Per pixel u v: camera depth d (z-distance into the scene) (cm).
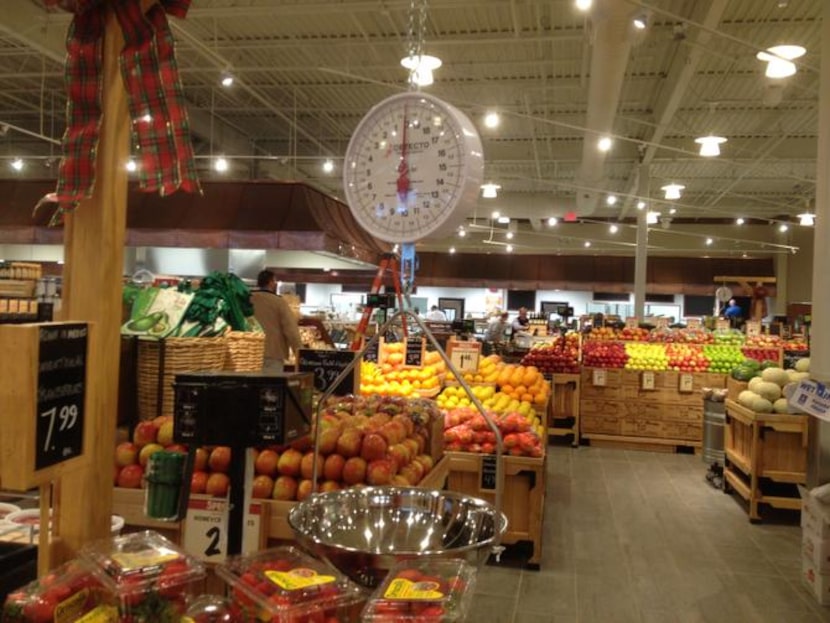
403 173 227
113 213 194
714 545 493
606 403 859
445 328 1225
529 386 606
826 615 381
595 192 1421
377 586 162
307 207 693
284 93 1133
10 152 1501
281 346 564
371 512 209
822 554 397
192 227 695
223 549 237
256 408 175
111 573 146
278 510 249
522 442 443
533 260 2341
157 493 182
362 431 266
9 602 141
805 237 2159
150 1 196
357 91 1116
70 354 155
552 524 536
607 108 837
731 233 2219
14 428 144
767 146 1289
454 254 2394
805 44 819
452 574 152
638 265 1465
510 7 750
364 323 393
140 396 291
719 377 827
